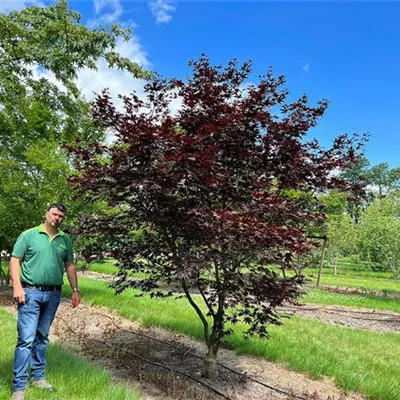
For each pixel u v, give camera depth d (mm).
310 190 5555
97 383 4367
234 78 5453
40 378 4266
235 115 4789
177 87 5387
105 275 19250
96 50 10734
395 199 33500
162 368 5711
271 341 7160
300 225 5621
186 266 4543
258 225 4469
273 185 5562
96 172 4988
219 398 4797
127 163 4805
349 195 5801
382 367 6398
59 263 4344
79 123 11867
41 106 12055
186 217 4836
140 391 4812
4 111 11891
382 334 9453
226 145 5094
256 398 4906
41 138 12133
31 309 4094
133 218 5340
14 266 4125
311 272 32844
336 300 15375
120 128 5105
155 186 4578
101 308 9844
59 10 10688
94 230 5527
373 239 25719
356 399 5164
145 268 5539
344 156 5449
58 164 10344
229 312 9297
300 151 5270
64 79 11062
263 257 4828
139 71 11055
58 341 6637
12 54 10242
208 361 5449
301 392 5180
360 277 31141
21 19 10484
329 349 7094
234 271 5117
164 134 4457
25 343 3963
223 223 4445
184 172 4539
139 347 6617
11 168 11000
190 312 9484
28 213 10469
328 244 30188
